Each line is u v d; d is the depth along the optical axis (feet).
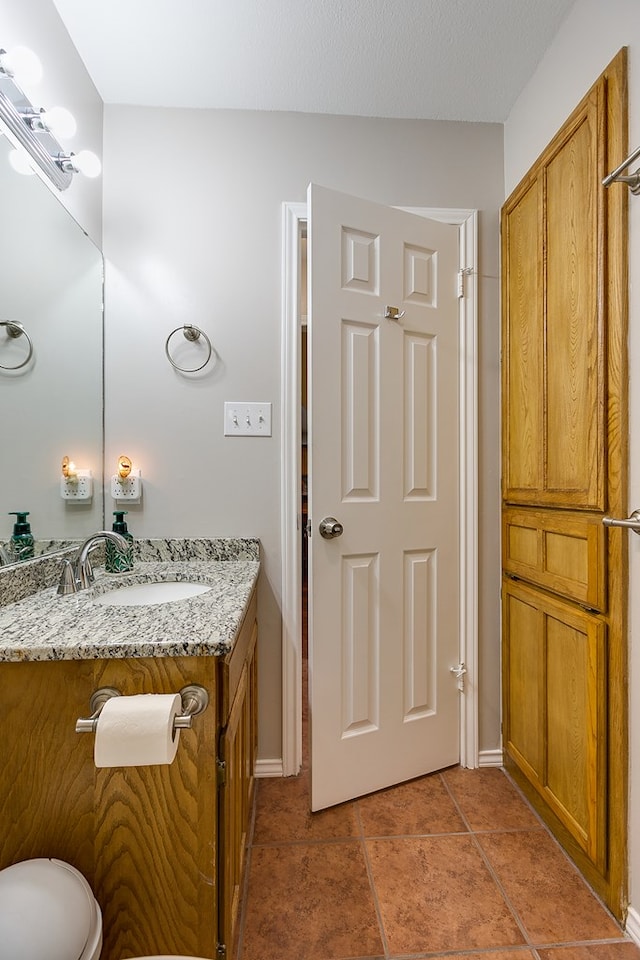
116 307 5.32
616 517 3.69
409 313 5.34
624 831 3.60
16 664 2.78
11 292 3.73
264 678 5.43
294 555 5.44
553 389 4.55
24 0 3.79
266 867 4.12
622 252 3.63
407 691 5.37
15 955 2.25
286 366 5.44
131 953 2.83
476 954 3.40
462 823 4.69
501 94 5.32
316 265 4.75
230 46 4.63
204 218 5.41
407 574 5.37
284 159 5.49
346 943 3.46
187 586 4.68
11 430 3.75
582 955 3.40
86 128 4.94
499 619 5.76
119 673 2.80
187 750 2.83
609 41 3.84
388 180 5.61
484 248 5.74
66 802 2.81
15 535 3.80
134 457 5.34
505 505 5.59
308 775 5.45
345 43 4.61
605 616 3.82
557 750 4.44
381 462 5.18
